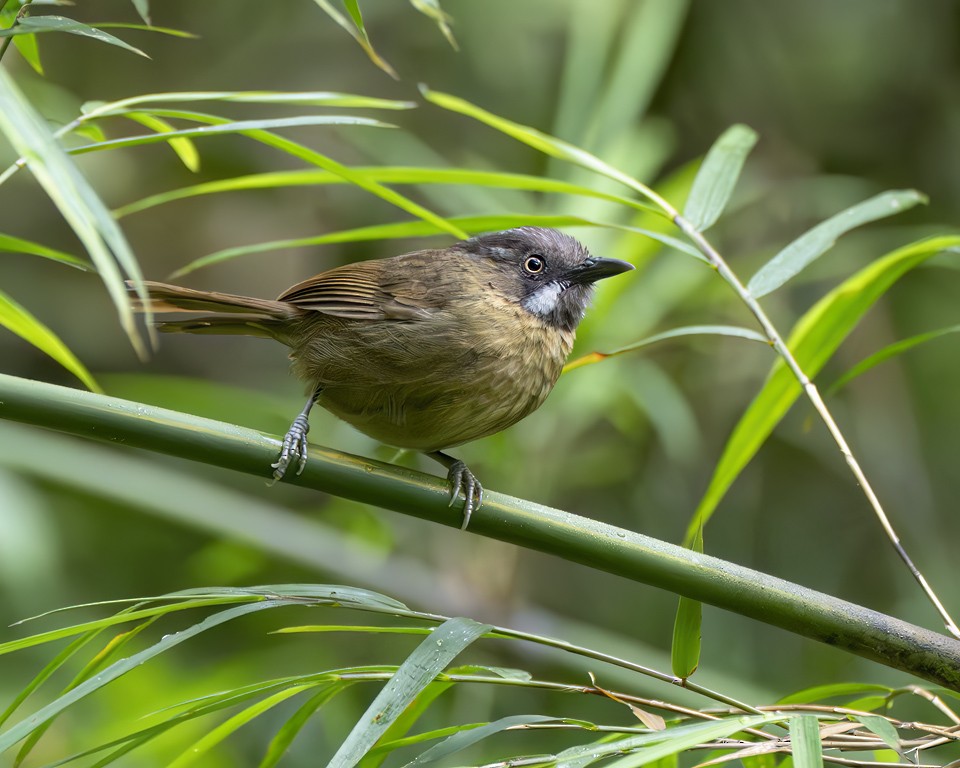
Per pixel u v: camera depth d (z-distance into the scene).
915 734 10.55
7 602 10.46
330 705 9.84
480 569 10.81
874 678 10.91
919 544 12.05
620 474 11.48
